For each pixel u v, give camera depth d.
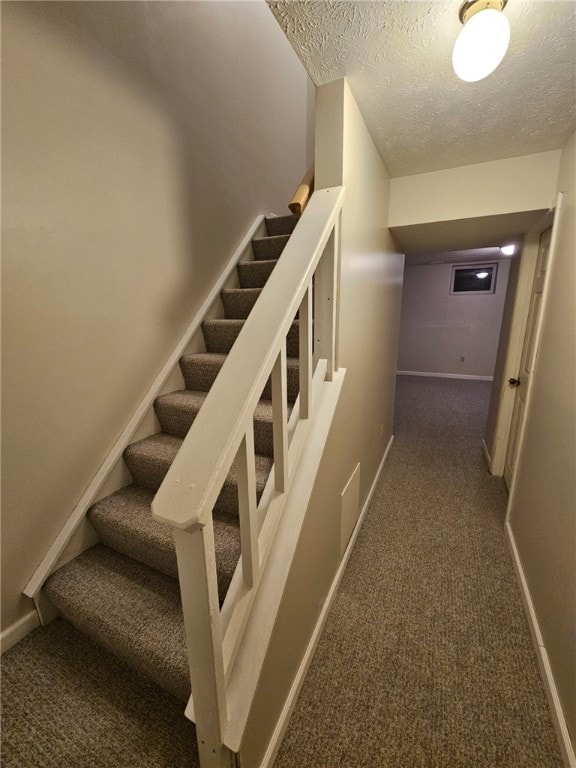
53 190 1.18
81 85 1.24
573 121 1.38
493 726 1.07
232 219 2.24
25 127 1.08
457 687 1.18
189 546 0.60
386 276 2.21
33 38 1.08
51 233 1.19
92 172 1.31
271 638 0.87
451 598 1.55
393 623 1.43
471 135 1.51
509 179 1.75
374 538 1.97
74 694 1.11
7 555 1.19
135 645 1.03
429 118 1.38
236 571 0.89
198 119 1.87
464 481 2.62
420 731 1.05
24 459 1.19
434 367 6.62
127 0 1.40
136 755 0.96
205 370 1.79
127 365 1.56
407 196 2.00
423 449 3.22
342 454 1.48
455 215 1.89
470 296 6.11
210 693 0.71
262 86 2.45
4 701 1.09
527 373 2.08
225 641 0.77
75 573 1.29
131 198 1.50
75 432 1.35
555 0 0.85
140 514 1.36
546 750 1.01
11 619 1.23
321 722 1.08
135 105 1.48
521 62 1.06
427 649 1.31
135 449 1.53
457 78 1.14
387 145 1.60
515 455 2.14
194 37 1.79
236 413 0.66
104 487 1.47
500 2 0.83
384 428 2.82
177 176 1.75
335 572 1.57
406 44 0.99
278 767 0.97
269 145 2.60
